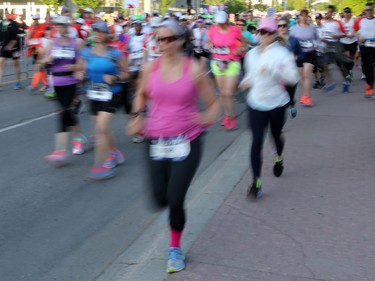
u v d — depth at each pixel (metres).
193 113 3.74
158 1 44.06
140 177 6.56
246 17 18.64
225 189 5.70
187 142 3.71
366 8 11.55
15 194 5.93
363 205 5.11
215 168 6.76
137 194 5.94
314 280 3.69
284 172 6.27
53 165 7.03
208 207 5.16
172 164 3.75
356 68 18.14
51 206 5.57
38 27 13.27
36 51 13.04
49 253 4.48
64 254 4.46
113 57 6.32
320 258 4.02
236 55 8.73
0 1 42.75
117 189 6.12
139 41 9.24
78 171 6.80
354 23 14.91
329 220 4.75
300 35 10.52
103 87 6.38
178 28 3.61
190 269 3.89
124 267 4.12
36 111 10.94
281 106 5.27
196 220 4.83
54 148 7.94
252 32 14.90
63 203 5.66
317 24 16.17
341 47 12.81
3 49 14.05
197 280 3.73
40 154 7.60
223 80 8.84
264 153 7.10
